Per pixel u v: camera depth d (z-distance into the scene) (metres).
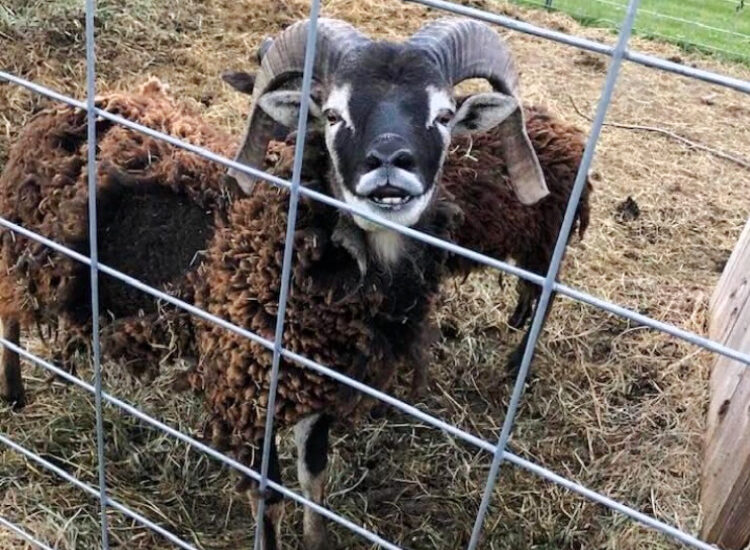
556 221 1.08
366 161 0.70
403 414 1.06
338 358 0.78
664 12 2.59
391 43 0.74
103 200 0.86
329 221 0.76
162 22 1.90
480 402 1.12
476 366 1.16
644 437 1.07
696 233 1.52
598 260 1.41
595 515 0.96
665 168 1.71
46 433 0.99
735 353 0.37
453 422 1.07
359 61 0.73
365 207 0.72
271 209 0.77
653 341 1.23
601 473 1.02
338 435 1.02
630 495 0.99
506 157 0.85
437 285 0.85
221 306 0.79
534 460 1.03
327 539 0.90
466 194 1.00
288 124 0.78
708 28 2.46
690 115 1.94
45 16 1.75
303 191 0.49
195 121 0.97
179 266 0.85
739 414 0.94
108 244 0.87
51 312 0.92
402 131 0.70
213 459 0.98
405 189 0.70
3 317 0.97
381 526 0.93
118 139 0.91
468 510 0.96
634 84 2.05
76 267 0.87
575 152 1.06
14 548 0.85
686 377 1.17
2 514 0.88
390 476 0.99
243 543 0.90
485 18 0.40
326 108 0.74
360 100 0.72
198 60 1.81
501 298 1.29
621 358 1.20
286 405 0.78
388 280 0.79
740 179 1.70
